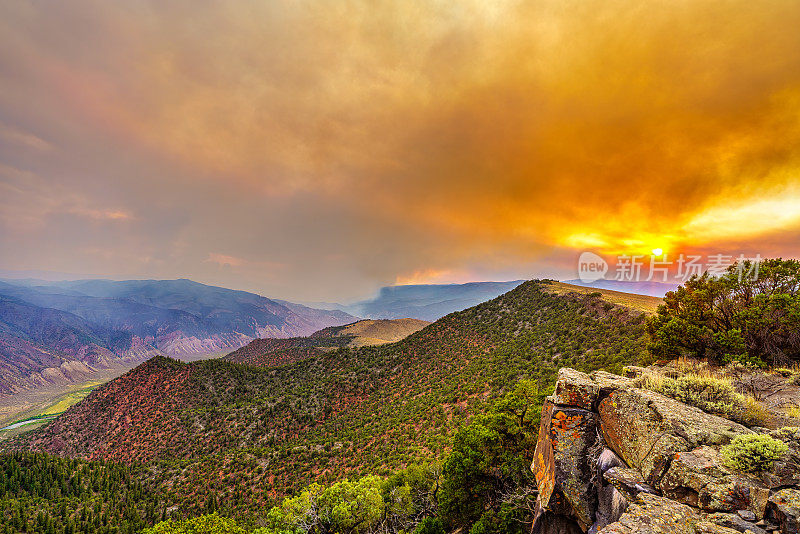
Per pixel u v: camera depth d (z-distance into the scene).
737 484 6.73
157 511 62.66
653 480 8.41
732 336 17.03
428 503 30.64
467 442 24.22
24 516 60.56
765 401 11.65
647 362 21.55
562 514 10.52
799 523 5.54
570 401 11.42
